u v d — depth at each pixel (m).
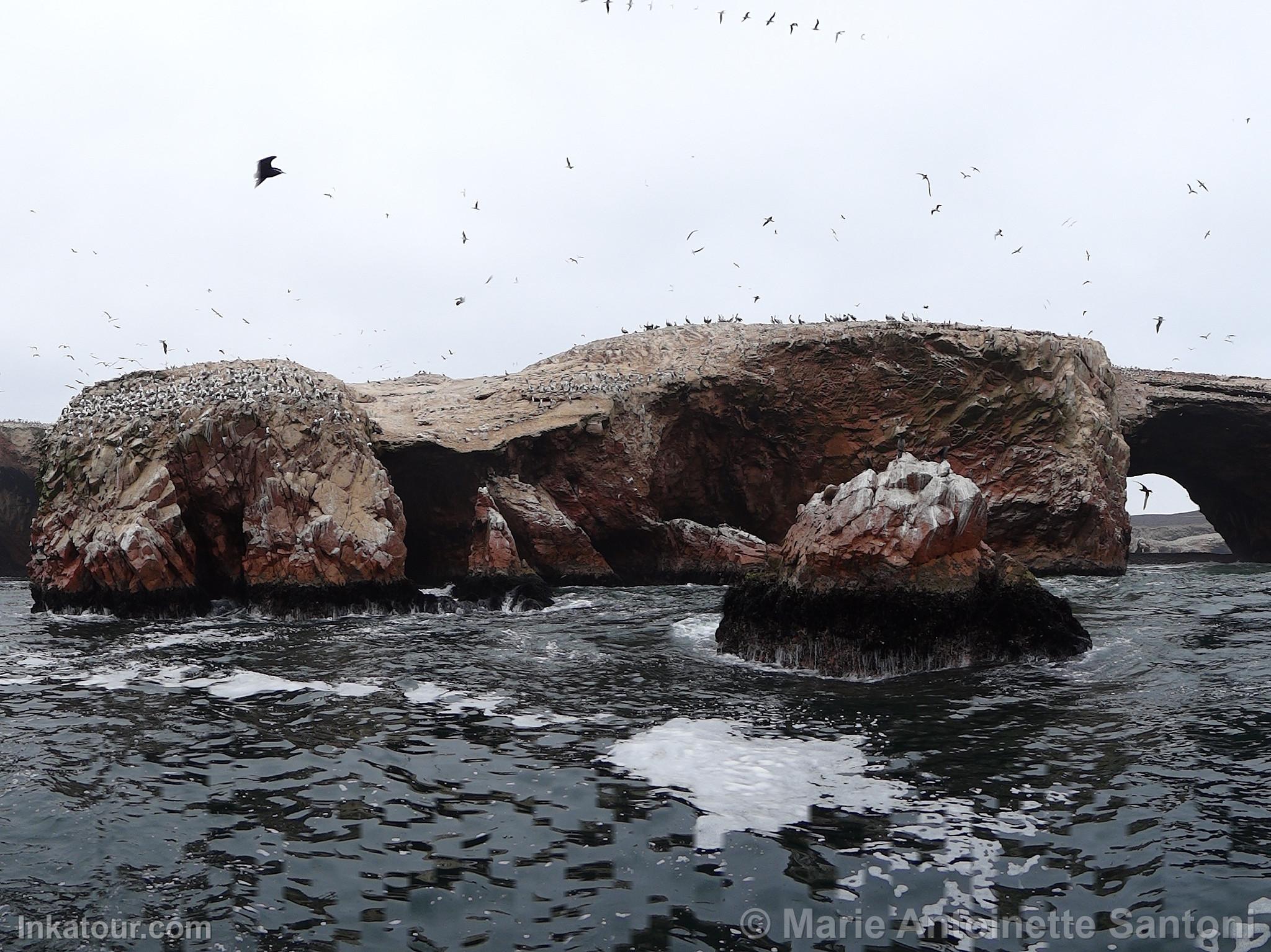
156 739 10.91
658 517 38.38
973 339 39.78
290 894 6.85
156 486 24.53
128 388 30.17
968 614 15.25
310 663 15.91
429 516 32.97
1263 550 51.38
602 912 6.52
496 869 7.22
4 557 50.59
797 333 41.56
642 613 24.05
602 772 9.48
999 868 7.10
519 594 25.53
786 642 15.61
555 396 37.97
